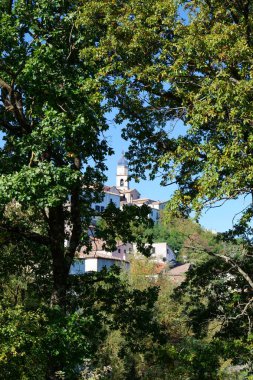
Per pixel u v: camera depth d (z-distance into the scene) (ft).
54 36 55.72
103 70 54.24
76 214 63.77
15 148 56.13
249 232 69.15
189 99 53.72
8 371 40.91
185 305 81.51
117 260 238.89
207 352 55.06
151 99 58.75
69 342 48.52
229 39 48.65
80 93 55.52
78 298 65.92
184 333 121.60
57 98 54.90
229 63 49.96
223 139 50.44
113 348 117.70
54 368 49.73
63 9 58.08
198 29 51.44
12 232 61.26
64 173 50.44
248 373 54.39
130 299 69.67
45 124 51.37
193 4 53.06
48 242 59.82
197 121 48.67
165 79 52.16
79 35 56.85
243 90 45.52
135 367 118.11
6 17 53.47
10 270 69.10
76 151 56.18
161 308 134.72
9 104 59.57
